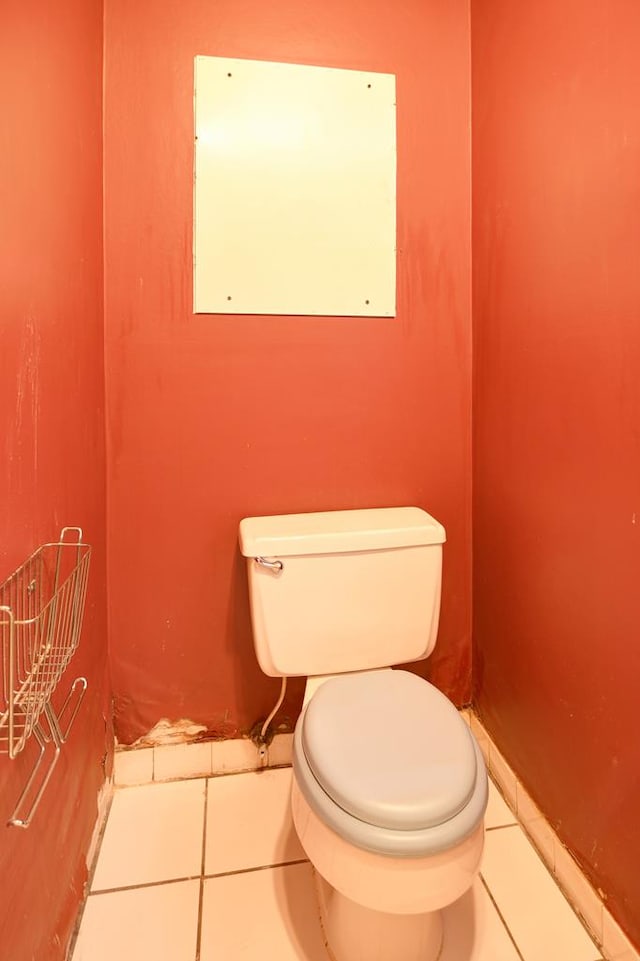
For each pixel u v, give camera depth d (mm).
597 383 942
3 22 729
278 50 1308
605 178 902
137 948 981
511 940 995
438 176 1398
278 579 1177
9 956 720
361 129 1350
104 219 1256
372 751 890
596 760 981
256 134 1303
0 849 693
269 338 1341
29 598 774
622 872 924
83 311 1108
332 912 978
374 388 1401
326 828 813
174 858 1166
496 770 1372
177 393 1314
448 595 1497
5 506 723
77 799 1048
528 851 1182
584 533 994
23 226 798
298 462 1379
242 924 1028
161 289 1289
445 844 765
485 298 1354
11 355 751
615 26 867
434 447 1446
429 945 939
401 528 1223
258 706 1428
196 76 1274
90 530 1161
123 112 1257
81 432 1096
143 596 1347
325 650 1210
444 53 1391
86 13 1116
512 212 1210
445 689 1527
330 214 1344
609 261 899
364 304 1376
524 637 1223
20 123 788
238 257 1311
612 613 926
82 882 1070
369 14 1350
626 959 915
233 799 1337
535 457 1147
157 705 1384
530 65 1117
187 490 1339
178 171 1280
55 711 915
